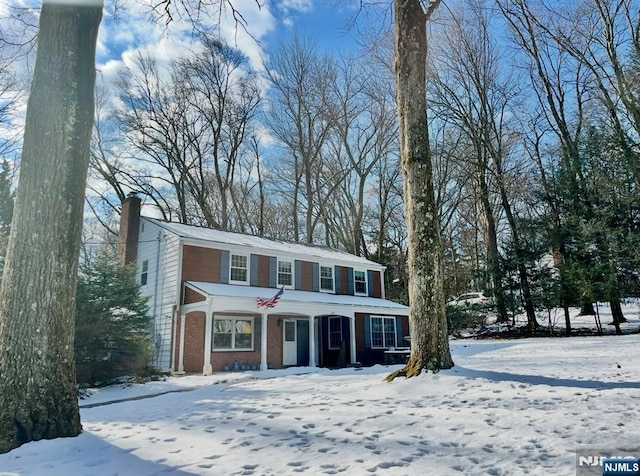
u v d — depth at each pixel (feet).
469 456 12.37
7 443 14.99
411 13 30.01
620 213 70.33
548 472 10.80
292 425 16.98
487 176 94.48
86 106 18.31
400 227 117.39
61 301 16.85
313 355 58.44
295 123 107.04
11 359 15.89
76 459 13.74
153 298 58.39
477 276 89.61
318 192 108.27
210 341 50.52
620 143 69.15
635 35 67.72
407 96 29.32
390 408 19.27
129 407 26.37
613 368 28.86
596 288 69.62
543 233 79.97
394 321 72.13
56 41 17.94
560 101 83.05
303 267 67.67
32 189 17.11
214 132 101.60
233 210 113.29
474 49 87.45
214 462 12.70
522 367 31.73
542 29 79.30
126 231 64.64
